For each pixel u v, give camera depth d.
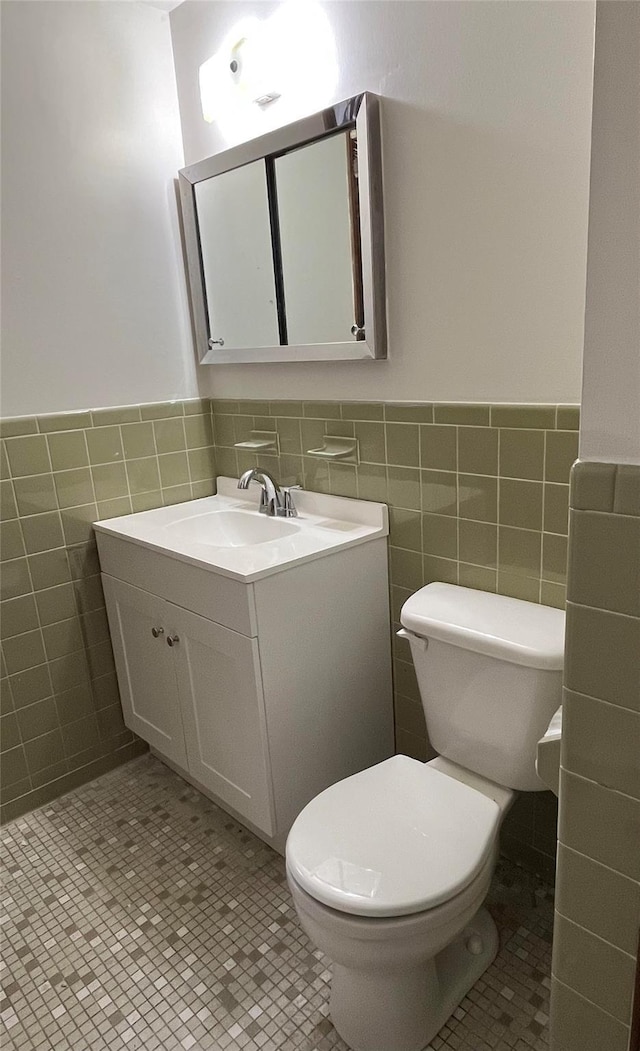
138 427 2.14
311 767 1.77
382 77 1.53
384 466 1.79
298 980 1.50
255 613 1.55
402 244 1.60
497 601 1.56
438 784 1.44
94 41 1.88
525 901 1.66
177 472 2.27
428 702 1.58
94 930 1.65
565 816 1.01
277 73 1.75
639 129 0.75
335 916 1.17
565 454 1.42
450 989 1.42
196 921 1.66
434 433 1.64
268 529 2.01
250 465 2.22
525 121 1.32
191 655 1.80
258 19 1.76
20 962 1.58
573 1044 1.11
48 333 1.92
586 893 1.02
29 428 1.91
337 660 1.78
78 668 2.14
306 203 1.74
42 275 1.88
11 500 1.91
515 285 1.42
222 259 2.03
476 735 1.49
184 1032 1.40
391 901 1.15
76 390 2.00
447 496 1.66
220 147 1.99
